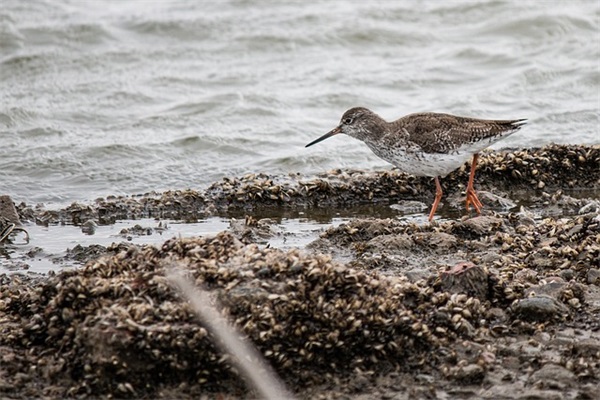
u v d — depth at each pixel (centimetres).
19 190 1700
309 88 2189
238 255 999
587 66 2269
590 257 1184
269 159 1842
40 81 2223
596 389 898
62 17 2570
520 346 974
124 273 980
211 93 2155
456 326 991
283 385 902
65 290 948
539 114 2027
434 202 1510
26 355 938
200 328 893
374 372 923
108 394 881
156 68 2302
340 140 1947
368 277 993
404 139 1509
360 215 1552
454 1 2667
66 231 1472
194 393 884
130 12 2631
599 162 1684
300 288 940
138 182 1748
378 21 2553
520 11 2592
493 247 1281
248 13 2605
